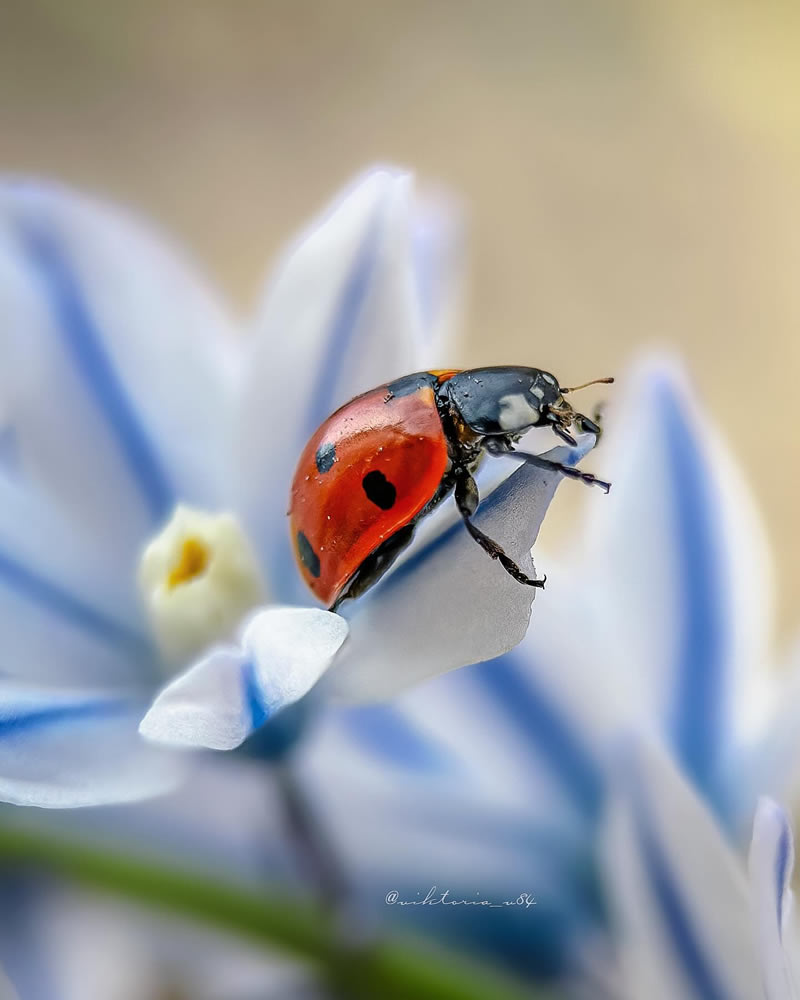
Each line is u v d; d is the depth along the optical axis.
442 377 0.09
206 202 0.22
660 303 0.21
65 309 0.09
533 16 0.23
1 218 0.09
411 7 0.23
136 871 0.09
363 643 0.08
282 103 0.23
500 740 0.09
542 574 0.09
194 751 0.09
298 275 0.09
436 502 0.09
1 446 0.09
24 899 0.09
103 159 0.22
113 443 0.09
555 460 0.08
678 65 0.23
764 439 0.20
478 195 0.22
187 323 0.09
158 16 0.23
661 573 0.10
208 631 0.09
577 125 0.23
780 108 0.22
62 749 0.09
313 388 0.09
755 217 0.22
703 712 0.09
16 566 0.09
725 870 0.09
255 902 0.09
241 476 0.09
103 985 0.09
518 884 0.09
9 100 0.22
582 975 0.09
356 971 0.09
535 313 0.21
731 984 0.09
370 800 0.09
